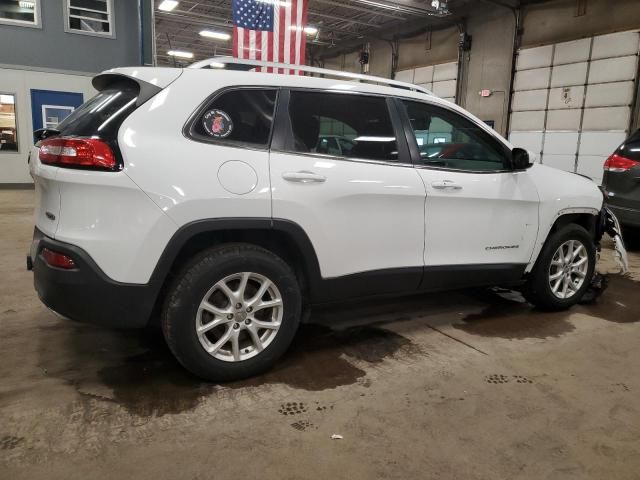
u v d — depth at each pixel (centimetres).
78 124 225
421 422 216
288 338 255
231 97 238
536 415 225
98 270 207
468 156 317
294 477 178
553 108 1340
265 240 255
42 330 308
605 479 183
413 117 298
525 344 308
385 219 274
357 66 2158
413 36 1817
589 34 1238
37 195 245
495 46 1501
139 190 210
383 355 286
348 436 204
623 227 611
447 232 300
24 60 1097
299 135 254
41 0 1086
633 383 259
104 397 229
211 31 2066
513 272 338
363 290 278
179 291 224
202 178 221
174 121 222
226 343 247
